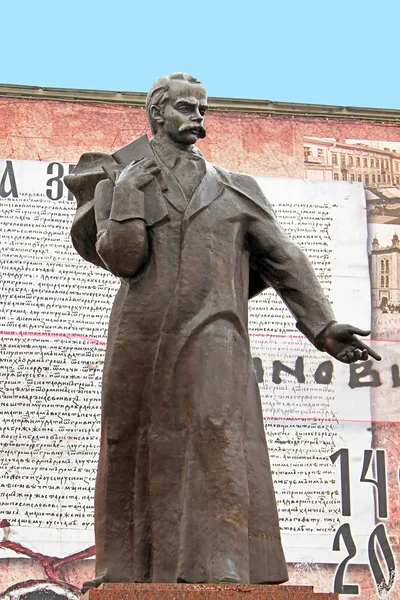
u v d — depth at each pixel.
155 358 5.19
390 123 13.82
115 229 5.23
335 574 11.65
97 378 12.22
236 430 5.08
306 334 5.55
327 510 11.93
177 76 5.74
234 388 5.14
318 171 13.52
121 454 5.20
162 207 5.36
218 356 5.16
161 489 5.09
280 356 12.55
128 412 5.20
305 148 13.60
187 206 5.40
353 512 11.95
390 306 12.95
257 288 5.74
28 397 12.05
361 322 12.85
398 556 11.78
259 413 5.28
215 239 5.38
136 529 5.13
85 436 11.96
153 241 5.32
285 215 13.28
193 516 4.95
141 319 5.23
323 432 12.27
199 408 5.08
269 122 13.66
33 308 12.44
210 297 5.26
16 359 12.19
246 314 5.41
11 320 12.35
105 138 13.30
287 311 12.70
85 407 12.09
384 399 12.50
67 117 13.31
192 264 5.29
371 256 13.19
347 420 12.35
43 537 11.46
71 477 11.75
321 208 13.36
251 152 13.52
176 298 5.23
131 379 5.21
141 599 4.43
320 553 11.73
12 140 13.14
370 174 13.58
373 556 11.75
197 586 4.48
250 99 13.70
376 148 13.68
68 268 12.67
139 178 5.37
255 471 5.14
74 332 12.39
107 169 5.59
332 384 12.48
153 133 5.74
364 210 13.40
